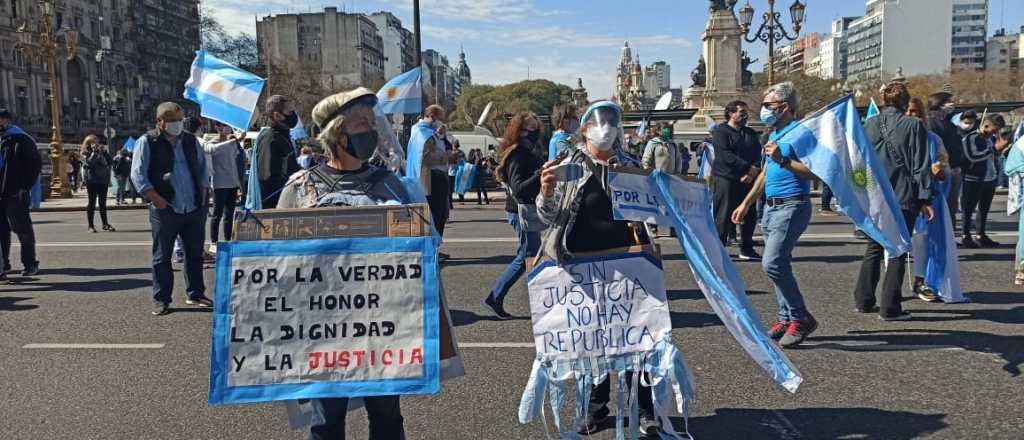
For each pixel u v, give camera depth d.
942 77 83.25
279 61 82.50
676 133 28.00
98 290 7.81
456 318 6.39
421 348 2.63
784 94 5.50
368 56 126.69
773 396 4.34
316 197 2.81
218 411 4.20
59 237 13.15
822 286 7.55
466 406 4.23
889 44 140.38
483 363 5.04
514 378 4.71
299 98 72.38
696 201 3.72
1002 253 9.70
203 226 6.93
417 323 2.65
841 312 6.42
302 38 121.38
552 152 6.23
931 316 6.24
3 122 8.39
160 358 5.25
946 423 3.89
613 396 4.39
